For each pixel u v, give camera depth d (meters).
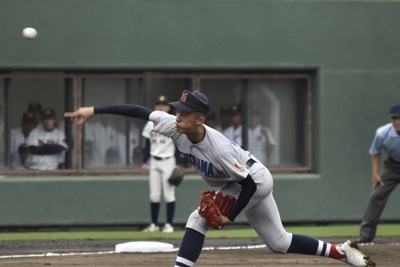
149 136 54.66
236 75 59.59
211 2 58.28
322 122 59.47
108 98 58.59
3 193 56.69
